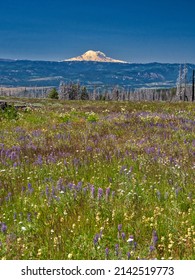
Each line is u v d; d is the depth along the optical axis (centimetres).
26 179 1011
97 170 1066
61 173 1048
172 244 598
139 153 1266
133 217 711
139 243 620
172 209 745
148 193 855
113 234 653
